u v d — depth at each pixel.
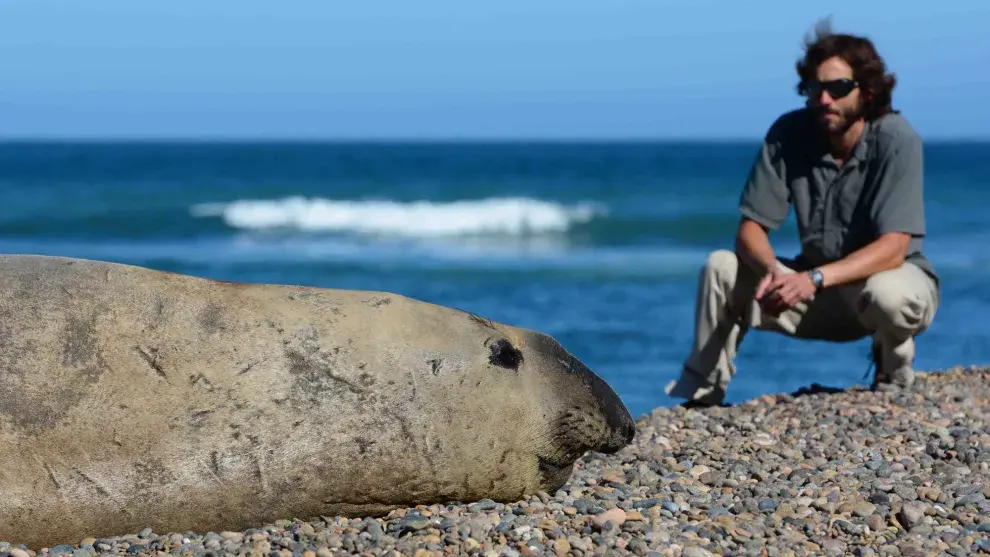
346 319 5.40
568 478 6.03
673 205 35.25
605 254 25.27
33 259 5.17
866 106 7.79
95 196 36.72
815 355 13.13
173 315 5.11
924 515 5.23
